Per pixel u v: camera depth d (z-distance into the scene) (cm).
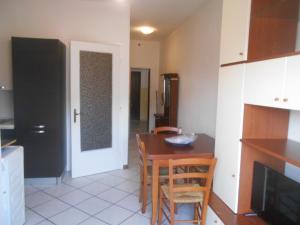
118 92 404
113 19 397
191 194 236
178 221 236
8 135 336
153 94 764
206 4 393
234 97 206
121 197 317
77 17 385
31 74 329
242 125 198
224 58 225
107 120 399
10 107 379
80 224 255
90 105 380
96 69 379
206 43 392
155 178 246
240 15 199
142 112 1014
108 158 407
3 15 365
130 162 462
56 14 378
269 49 194
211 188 249
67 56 384
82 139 379
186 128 494
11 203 220
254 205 202
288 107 146
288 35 195
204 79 401
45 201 303
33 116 334
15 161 229
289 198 164
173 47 596
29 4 370
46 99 334
